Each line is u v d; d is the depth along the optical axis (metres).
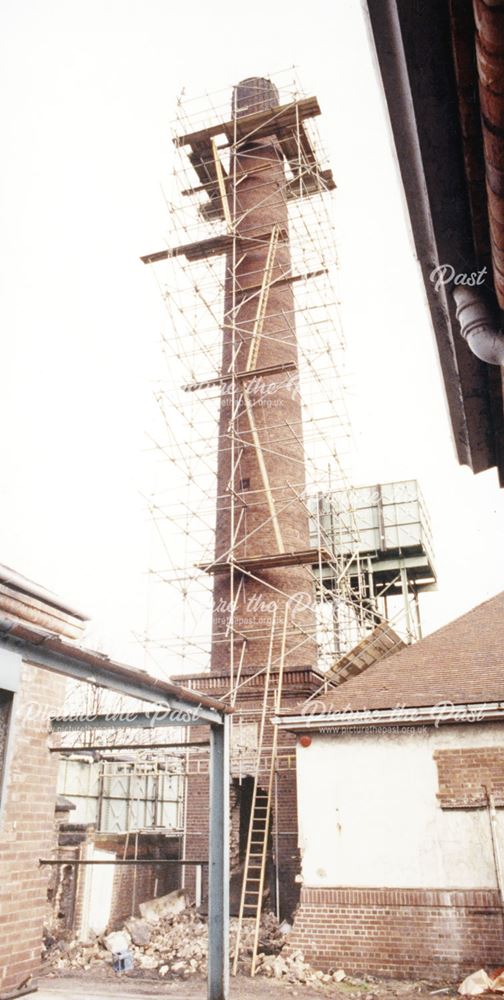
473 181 2.53
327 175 25.97
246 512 19.80
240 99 26.94
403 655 14.77
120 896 17.44
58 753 7.82
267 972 11.25
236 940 12.95
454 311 3.15
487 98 1.98
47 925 14.89
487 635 14.70
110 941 13.49
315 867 11.71
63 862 7.44
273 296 22.67
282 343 22.02
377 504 30.25
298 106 24.47
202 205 26.92
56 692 7.89
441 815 11.38
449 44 2.23
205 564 19.31
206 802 16.62
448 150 2.53
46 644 3.94
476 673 12.84
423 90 2.36
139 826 25.19
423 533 29.48
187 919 15.51
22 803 7.17
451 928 10.73
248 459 20.50
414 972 10.64
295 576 19.09
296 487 20.16
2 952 6.72
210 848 6.27
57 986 9.89
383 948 10.92
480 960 10.41
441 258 2.93
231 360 22.28
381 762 11.99
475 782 11.38
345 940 11.14
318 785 12.17
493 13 1.71
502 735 11.52
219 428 21.48
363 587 28.66
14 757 7.10
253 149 25.42
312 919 11.44
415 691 12.59
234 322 21.91
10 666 3.16
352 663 17.00
